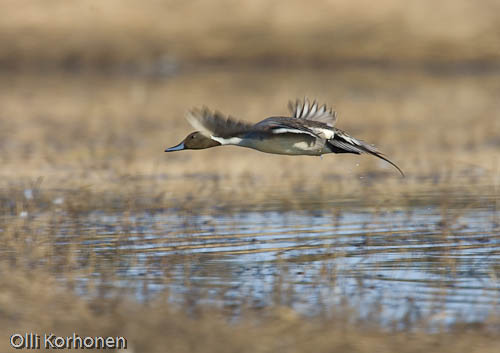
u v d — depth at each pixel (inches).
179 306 347.6
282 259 422.3
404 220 512.1
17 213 542.3
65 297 360.2
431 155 760.3
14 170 706.2
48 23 1428.4
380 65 1332.4
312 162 749.9
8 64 1352.1
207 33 1423.5
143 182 655.8
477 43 1376.7
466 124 925.2
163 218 525.7
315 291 366.9
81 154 781.3
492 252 430.3
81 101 1111.6
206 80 1264.8
